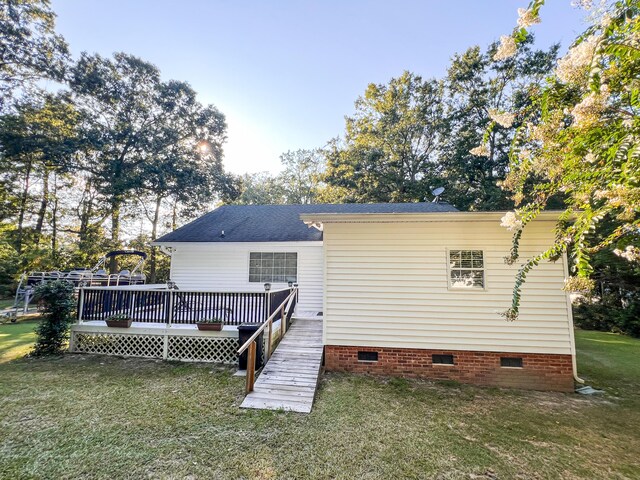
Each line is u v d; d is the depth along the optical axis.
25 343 8.49
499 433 4.34
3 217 20.20
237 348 6.99
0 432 4.00
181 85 23.84
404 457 3.70
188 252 11.18
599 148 3.11
